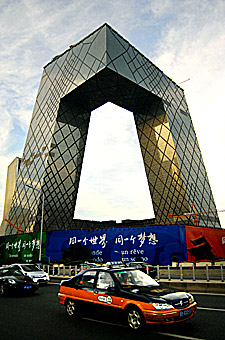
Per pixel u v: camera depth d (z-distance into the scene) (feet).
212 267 108.78
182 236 119.24
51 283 77.00
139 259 120.06
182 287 53.93
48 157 208.74
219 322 27.96
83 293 30.96
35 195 208.95
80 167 228.63
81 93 226.38
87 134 242.58
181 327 26.53
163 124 245.65
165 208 229.66
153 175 243.40
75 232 146.30
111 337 23.93
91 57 215.31
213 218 254.88
